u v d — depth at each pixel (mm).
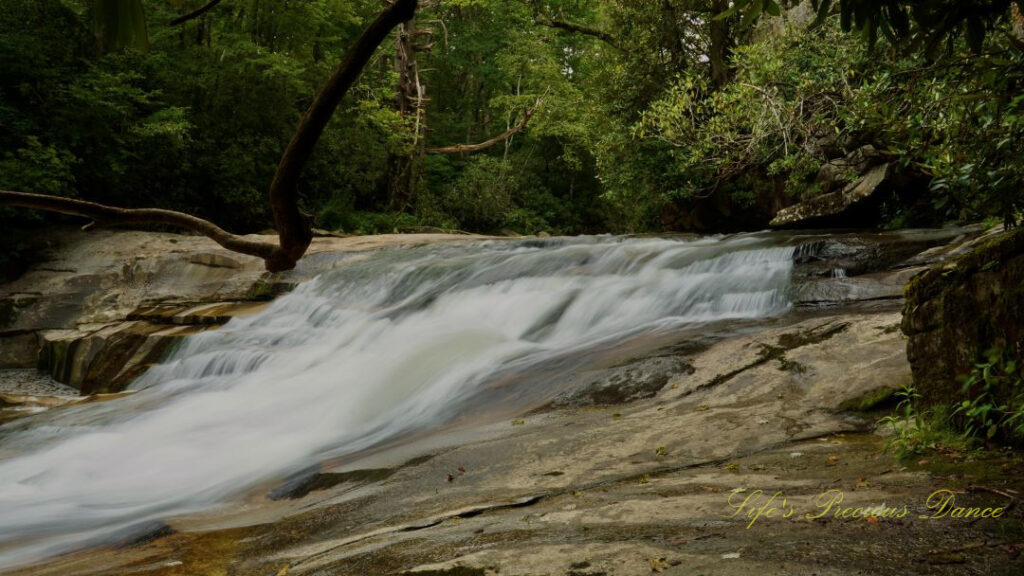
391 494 4246
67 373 13398
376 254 15547
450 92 44156
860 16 2123
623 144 19828
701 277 9383
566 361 7070
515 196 38031
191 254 15875
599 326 8836
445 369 7797
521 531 3100
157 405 8930
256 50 23969
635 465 4113
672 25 19531
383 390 7715
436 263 13258
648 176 19766
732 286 8797
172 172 21984
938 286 4125
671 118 10602
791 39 11586
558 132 35219
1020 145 3855
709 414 4867
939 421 3992
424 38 40469
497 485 4098
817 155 11594
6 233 16875
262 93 24750
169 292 15219
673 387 5621
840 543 2445
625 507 3246
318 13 27516
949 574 2111
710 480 3594
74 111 18688
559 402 5871
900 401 4574
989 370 3779
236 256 15617
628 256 11555
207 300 14406
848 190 13812
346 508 4129
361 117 29281
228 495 5277
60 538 4668
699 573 2307
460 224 33875
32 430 8305
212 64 23953
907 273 7914
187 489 5734
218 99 23969
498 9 38625
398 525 3615
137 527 4559
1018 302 3645
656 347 6738
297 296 13578
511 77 39500
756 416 4719
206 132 23312
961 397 3967
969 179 4094
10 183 16844
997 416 3719
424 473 4543
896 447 3760
